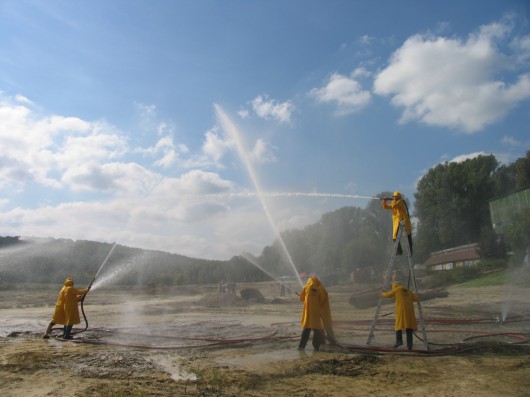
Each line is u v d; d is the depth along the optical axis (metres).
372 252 63.19
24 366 9.14
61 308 13.73
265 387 7.64
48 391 7.36
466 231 58.50
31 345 12.16
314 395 7.15
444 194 59.44
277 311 24.73
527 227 38.69
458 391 7.28
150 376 8.37
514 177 59.28
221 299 30.27
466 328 14.57
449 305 22.86
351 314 21.16
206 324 17.53
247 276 67.75
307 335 10.97
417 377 8.20
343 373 8.55
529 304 22.27
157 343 12.39
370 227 66.62
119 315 22.11
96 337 13.74
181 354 10.65
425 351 10.20
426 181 63.81
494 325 15.28
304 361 9.45
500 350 10.41
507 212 46.62
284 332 14.58
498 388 7.40
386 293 11.23
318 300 11.15
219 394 7.16
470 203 58.69
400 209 11.52
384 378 8.18
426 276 45.62
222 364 9.41
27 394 7.21
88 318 20.67
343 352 10.55
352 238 67.00
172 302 34.22
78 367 9.15
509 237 39.88
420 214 63.12
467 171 59.84
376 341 12.34
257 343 12.09
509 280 34.28
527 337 12.30
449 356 9.90
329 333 11.24
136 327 16.61
